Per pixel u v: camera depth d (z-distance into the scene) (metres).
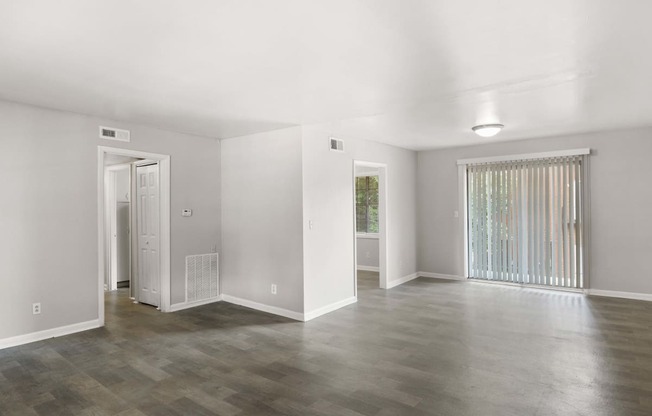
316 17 2.13
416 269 7.42
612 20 2.19
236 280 5.57
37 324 4.03
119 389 2.99
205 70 2.96
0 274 3.80
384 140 6.17
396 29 2.29
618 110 4.35
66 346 3.88
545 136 6.00
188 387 3.02
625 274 5.56
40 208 4.04
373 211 8.54
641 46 2.57
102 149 4.48
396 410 2.65
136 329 4.43
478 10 2.06
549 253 6.09
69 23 2.18
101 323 4.50
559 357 3.51
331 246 5.24
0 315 3.80
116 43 2.46
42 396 2.90
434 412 2.62
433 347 3.80
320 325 4.57
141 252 5.66
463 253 7.00
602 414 2.56
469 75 3.12
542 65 2.92
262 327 4.50
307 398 2.83
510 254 6.48
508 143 6.46
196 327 4.51
